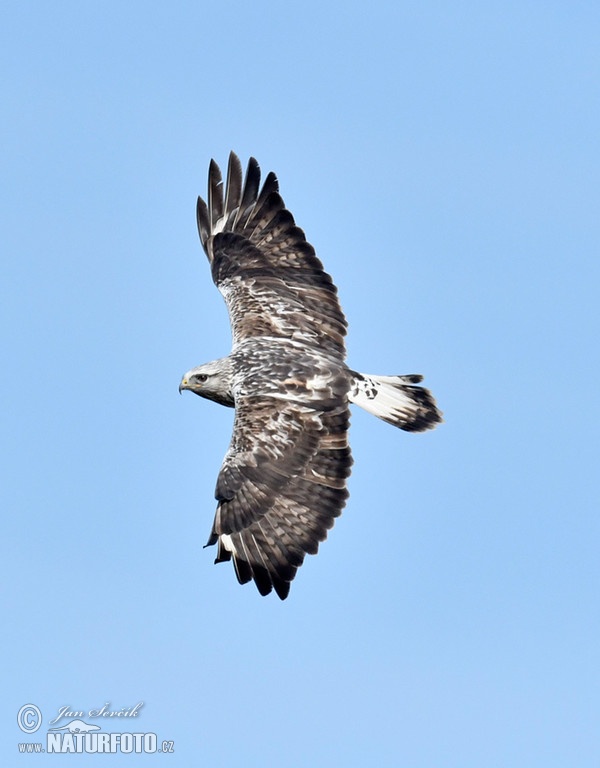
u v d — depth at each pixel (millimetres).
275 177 19047
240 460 16188
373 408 17312
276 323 17938
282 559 15789
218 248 19047
